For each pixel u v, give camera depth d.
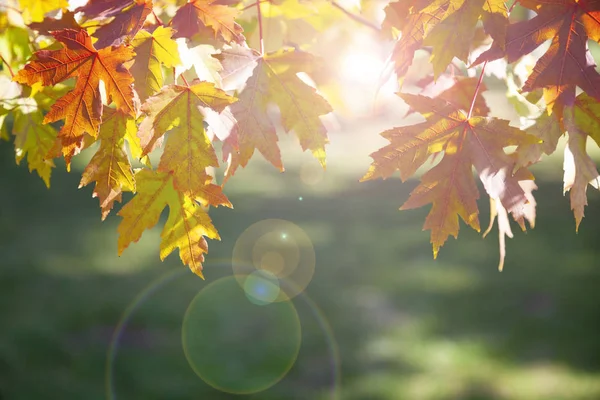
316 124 1.17
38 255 9.59
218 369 6.48
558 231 10.66
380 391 5.98
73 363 6.38
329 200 13.61
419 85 1.52
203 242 1.16
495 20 1.04
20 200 12.23
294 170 16.41
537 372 6.24
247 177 15.45
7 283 8.38
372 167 1.17
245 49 1.15
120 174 1.05
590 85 1.04
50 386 5.84
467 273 9.09
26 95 1.37
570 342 6.86
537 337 7.02
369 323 7.61
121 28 1.01
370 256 10.09
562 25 1.04
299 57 1.16
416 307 8.02
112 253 9.95
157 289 8.59
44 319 7.28
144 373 6.32
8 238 10.27
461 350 6.79
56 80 0.98
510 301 8.04
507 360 6.55
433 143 1.16
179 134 1.03
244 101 1.14
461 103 1.49
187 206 1.15
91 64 0.99
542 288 8.36
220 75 1.12
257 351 6.94
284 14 1.59
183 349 6.94
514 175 1.21
